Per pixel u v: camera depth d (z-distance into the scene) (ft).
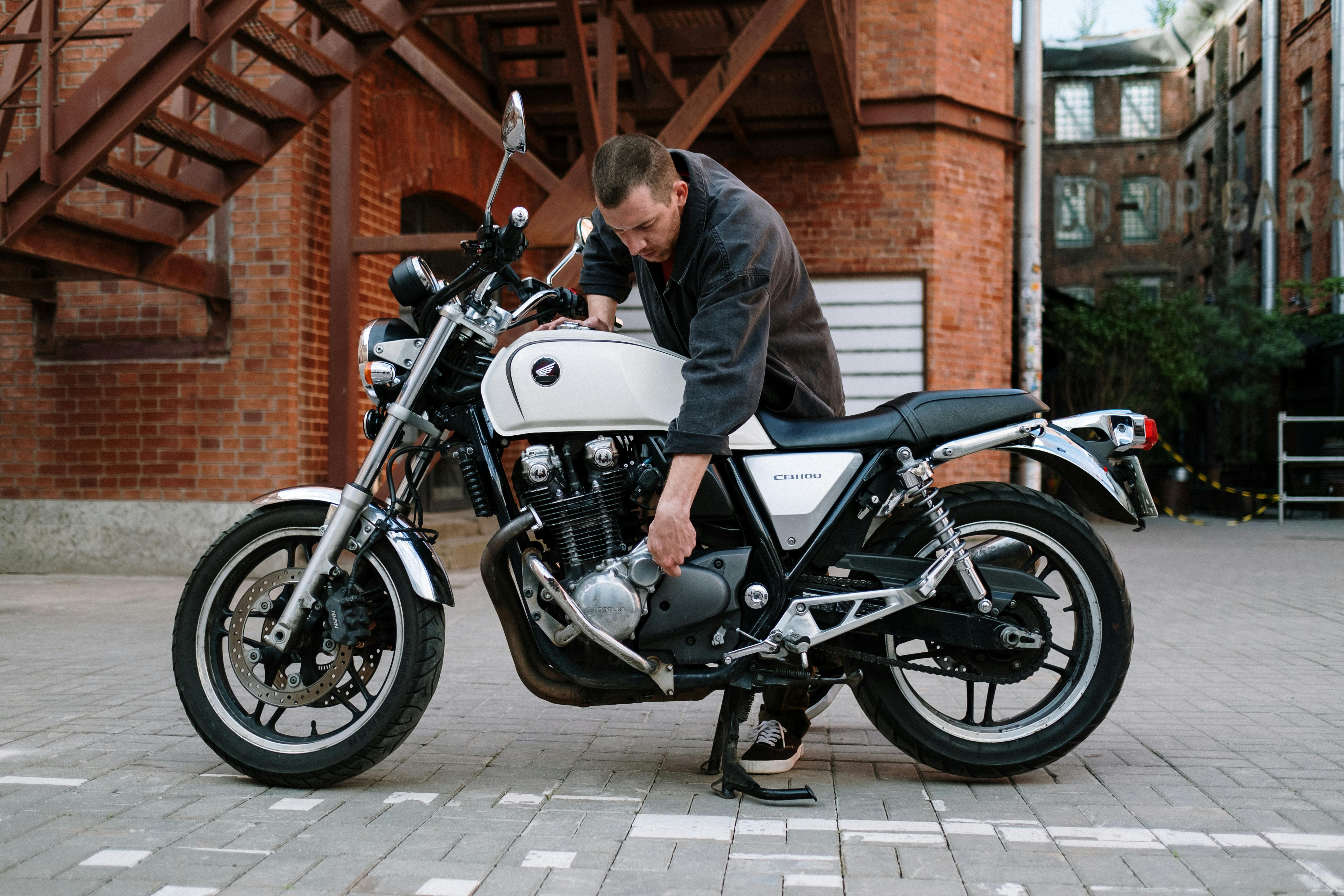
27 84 23.04
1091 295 86.89
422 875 6.84
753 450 8.71
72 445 23.50
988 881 6.75
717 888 6.65
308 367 23.49
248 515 9.07
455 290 9.02
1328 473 50.29
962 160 34.32
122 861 7.05
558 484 8.52
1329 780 8.98
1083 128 86.79
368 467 8.89
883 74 33.58
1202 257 80.84
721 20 27.40
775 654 8.46
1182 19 80.79
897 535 8.91
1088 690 8.85
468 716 11.48
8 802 8.34
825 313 34.27
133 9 23.08
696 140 34.47
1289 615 18.99
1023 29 37.47
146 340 23.27
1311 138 63.41
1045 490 42.24
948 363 33.88
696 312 8.88
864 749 10.14
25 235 17.87
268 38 18.51
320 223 23.72
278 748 8.79
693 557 8.58
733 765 8.54
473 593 21.59
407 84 25.91
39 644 15.66
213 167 20.58
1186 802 8.38
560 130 32.71
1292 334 55.72
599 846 7.40
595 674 8.55
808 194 34.30
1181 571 26.50
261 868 6.95
